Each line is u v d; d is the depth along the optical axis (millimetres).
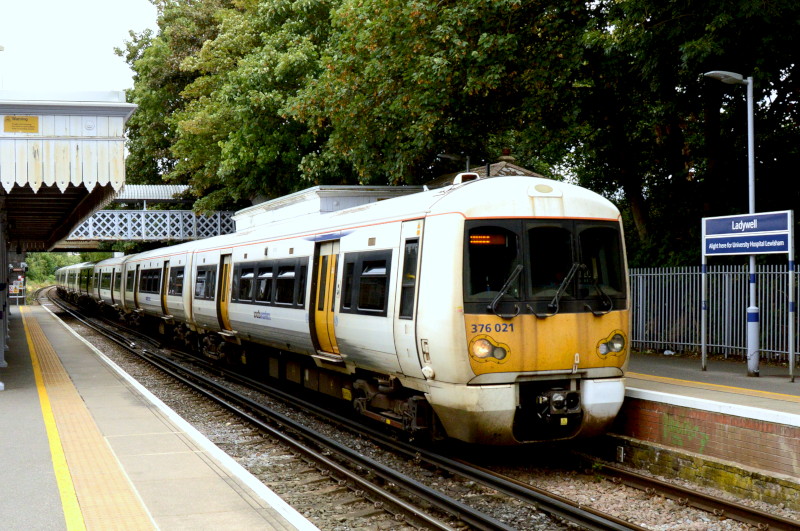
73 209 23047
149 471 8570
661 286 19062
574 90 21594
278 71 28531
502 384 9734
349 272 12578
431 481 9805
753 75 17562
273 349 17672
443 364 9742
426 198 10703
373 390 12289
